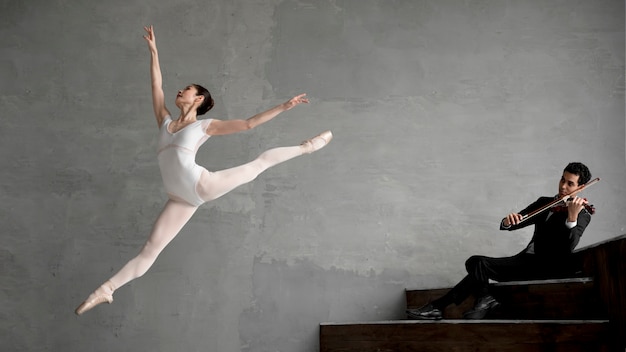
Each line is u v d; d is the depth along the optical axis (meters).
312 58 6.00
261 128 5.88
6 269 5.67
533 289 4.34
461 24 5.99
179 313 5.62
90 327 5.61
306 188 5.80
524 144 5.76
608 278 3.83
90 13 6.09
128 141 5.89
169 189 3.98
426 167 5.79
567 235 4.20
